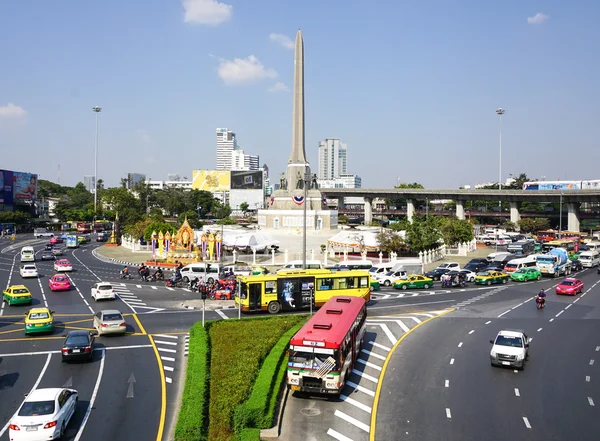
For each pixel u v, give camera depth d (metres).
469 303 57.06
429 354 37.34
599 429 25.16
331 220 130.00
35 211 194.62
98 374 32.69
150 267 88.19
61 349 37.31
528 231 179.25
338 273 52.47
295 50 119.81
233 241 91.75
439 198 199.00
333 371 27.83
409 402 28.47
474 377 32.59
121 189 160.88
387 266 72.88
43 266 89.81
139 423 25.42
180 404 27.91
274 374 29.28
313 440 23.75
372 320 47.50
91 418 26.02
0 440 23.59
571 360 36.41
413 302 57.38
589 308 54.88
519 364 33.88
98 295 56.91
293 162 125.69
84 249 122.44
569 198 163.62
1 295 61.00
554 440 23.97
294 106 123.50
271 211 126.06
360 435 24.36
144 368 33.94
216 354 33.19
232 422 24.16
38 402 23.69
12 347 38.78
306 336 28.61
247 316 48.62
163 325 45.88
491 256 93.50
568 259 90.75
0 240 142.88
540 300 53.97
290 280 50.84
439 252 102.50
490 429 25.16
